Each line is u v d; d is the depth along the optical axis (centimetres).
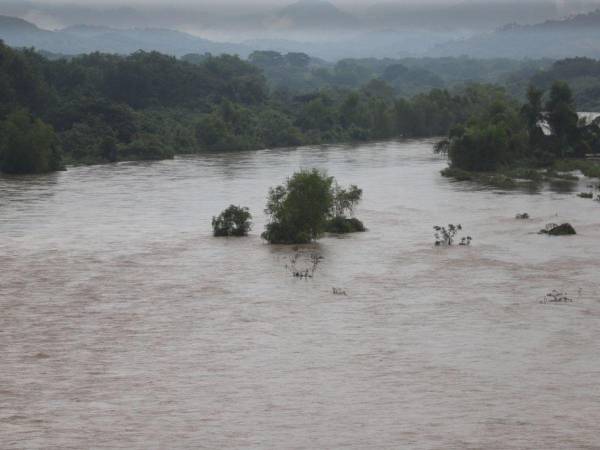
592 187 11175
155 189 11238
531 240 7306
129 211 9244
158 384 3644
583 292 5369
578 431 3038
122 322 4741
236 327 4622
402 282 5725
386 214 9012
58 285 5691
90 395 3500
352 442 2948
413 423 3138
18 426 3131
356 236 7694
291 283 5738
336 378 3712
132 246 7162
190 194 10719
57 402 3409
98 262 6469
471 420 3162
